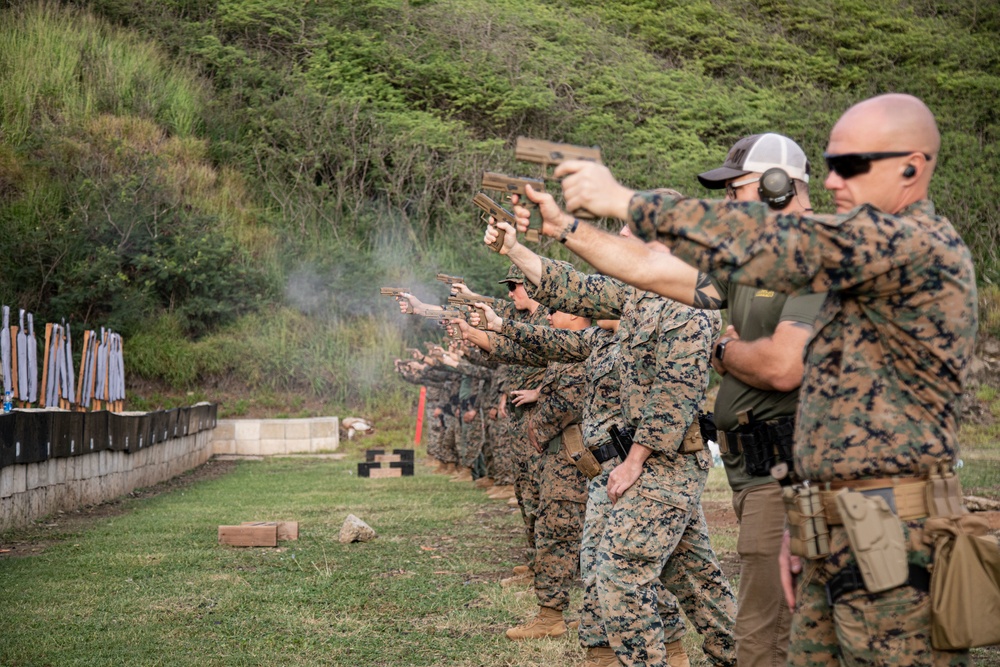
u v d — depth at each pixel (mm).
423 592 6277
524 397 6293
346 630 5367
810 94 32000
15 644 4988
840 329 2268
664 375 3787
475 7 33156
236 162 27234
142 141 25797
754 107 31344
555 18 34375
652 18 35469
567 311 3998
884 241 2051
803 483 2367
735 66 34125
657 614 3785
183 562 7324
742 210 2055
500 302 7305
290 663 4719
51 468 10148
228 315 23906
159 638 5152
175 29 30359
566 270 3955
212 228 24531
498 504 10953
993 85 31766
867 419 2207
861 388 2215
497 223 3836
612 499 3871
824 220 2049
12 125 24562
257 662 4730
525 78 30562
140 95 27109
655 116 30906
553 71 31469
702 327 3807
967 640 2104
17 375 12344
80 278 22156
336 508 10828
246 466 17781
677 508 3797
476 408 12727
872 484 2217
